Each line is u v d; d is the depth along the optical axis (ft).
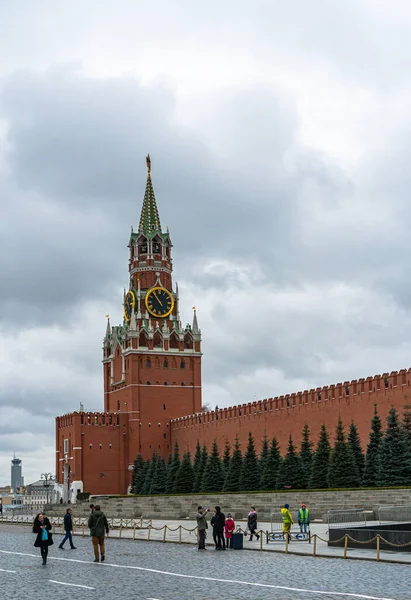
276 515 209.56
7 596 91.15
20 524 306.14
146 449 517.55
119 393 542.98
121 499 318.24
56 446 542.98
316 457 304.71
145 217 568.41
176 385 533.14
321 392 369.50
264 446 364.38
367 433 334.85
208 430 469.98
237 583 98.12
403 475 262.06
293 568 114.21
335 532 145.28
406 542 129.80
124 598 87.92
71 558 139.95
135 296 544.21
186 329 543.80
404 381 315.78
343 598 84.02
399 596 84.89
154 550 153.28
